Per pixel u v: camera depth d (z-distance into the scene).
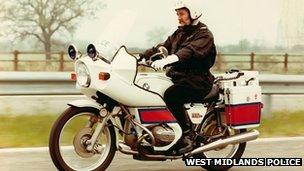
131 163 6.03
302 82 9.20
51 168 5.69
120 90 4.98
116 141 5.21
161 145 5.21
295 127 8.85
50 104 9.78
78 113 5.00
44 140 7.38
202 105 5.48
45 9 34.03
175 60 5.11
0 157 6.17
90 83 4.89
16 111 9.12
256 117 5.72
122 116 5.21
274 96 12.43
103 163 5.19
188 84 5.28
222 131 5.61
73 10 34.69
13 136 7.50
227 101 5.58
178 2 5.34
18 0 33.25
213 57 5.41
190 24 5.39
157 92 5.23
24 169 5.62
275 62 24.72
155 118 5.20
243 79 5.74
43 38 34.19
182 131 5.33
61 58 24.12
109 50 5.04
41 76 8.31
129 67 5.02
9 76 8.17
